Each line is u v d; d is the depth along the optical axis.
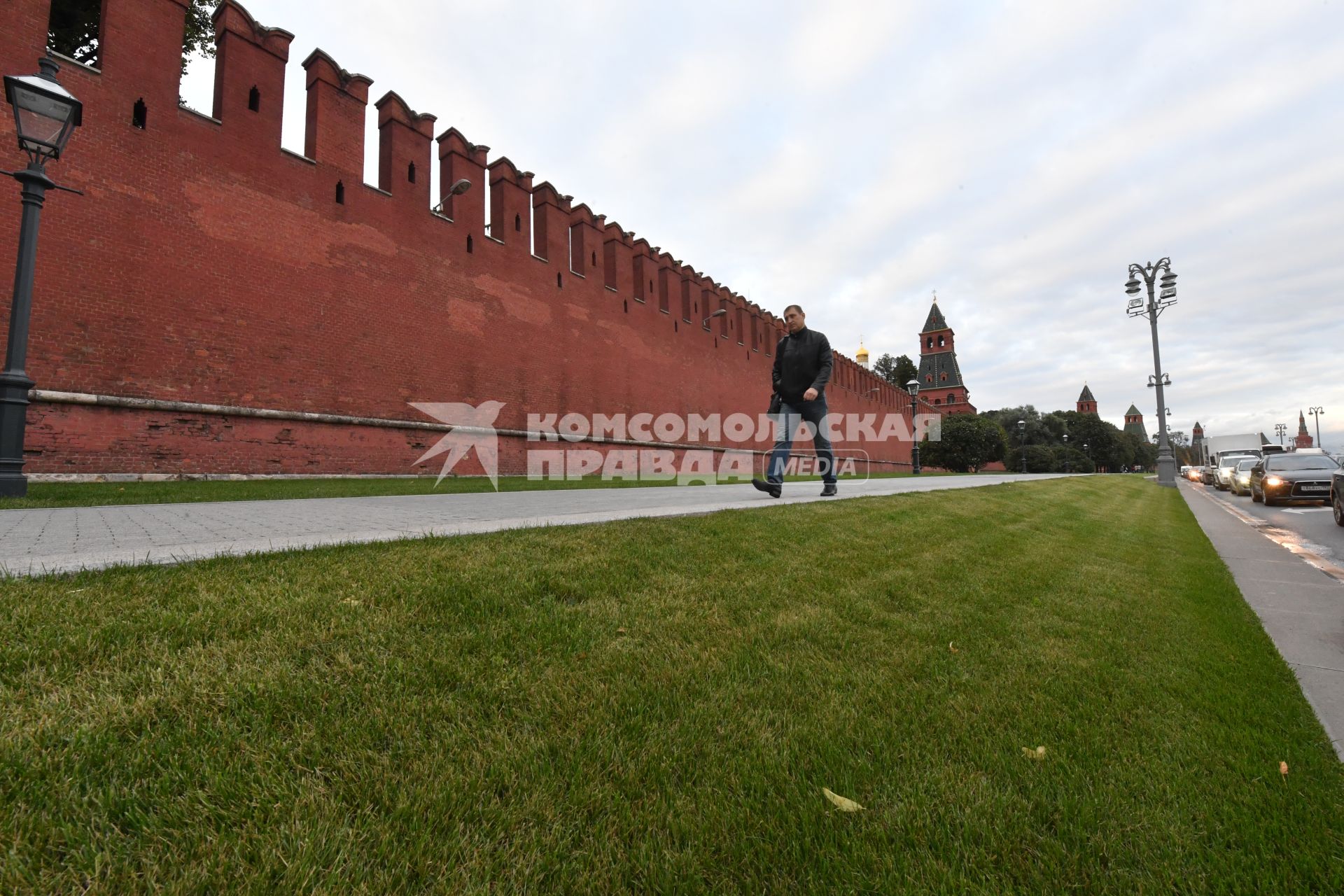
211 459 13.09
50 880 1.28
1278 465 18.23
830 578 4.12
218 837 1.44
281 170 14.85
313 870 1.36
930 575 4.55
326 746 1.79
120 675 1.99
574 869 1.47
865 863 1.54
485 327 19.75
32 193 7.69
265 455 13.98
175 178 13.02
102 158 12.02
